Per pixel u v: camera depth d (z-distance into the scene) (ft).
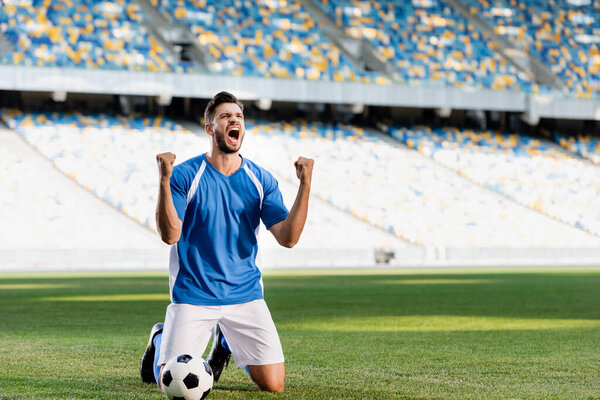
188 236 13.11
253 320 13.42
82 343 21.56
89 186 90.89
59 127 100.42
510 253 94.12
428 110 122.93
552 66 124.06
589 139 125.18
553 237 99.04
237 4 119.34
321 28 119.96
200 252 13.10
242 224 13.32
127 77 98.73
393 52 119.14
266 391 13.84
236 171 13.39
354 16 123.85
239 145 13.08
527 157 115.65
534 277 62.95
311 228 92.48
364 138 113.39
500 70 119.65
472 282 55.93
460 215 99.71
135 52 104.58
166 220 12.00
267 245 87.71
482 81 116.88
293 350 20.17
